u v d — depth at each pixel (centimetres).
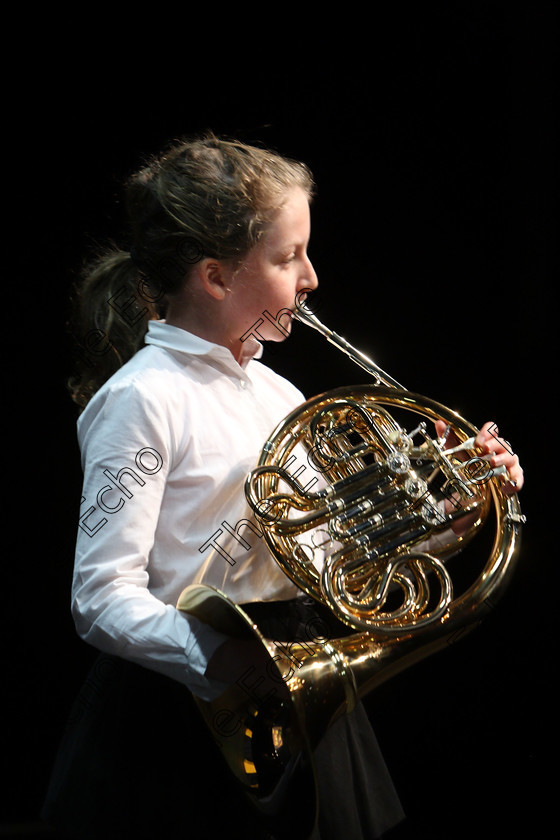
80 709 481
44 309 905
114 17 845
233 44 878
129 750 448
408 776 923
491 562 454
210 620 407
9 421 942
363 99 921
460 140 936
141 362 467
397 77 919
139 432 438
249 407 491
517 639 967
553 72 899
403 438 463
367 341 980
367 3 895
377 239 966
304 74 903
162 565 457
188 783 440
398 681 959
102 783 448
